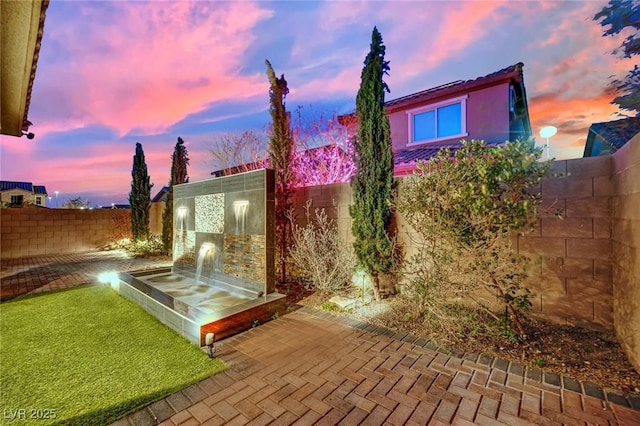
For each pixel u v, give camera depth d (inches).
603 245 146.6
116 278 248.5
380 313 183.6
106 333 157.8
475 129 388.5
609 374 112.7
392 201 194.1
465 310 166.6
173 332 159.3
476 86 382.9
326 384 111.5
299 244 237.9
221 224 236.2
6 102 209.3
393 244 201.6
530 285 164.6
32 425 89.0
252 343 146.7
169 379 114.5
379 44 210.2
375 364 125.6
